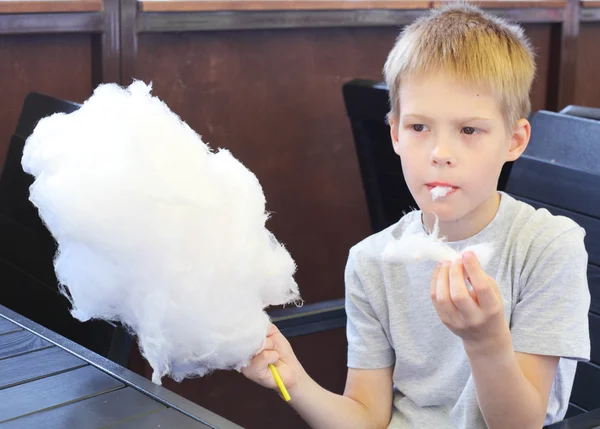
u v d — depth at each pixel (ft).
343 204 8.63
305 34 8.06
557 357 3.72
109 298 2.97
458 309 3.13
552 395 3.99
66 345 3.32
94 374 3.03
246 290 2.90
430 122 3.65
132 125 2.81
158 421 2.64
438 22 3.87
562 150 4.83
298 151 8.23
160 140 2.80
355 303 4.38
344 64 8.39
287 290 3.14
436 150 3.60
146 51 7.19
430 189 3.68
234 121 7.80
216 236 2.80
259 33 7.78
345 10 8.00
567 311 3.69
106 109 2.91
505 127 3.72
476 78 3.58
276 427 7.59
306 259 8.46
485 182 3.65
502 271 3.84
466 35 3.72
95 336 4.35
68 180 2.78
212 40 7.54
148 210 2.73
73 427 2.60
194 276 2.78
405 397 4.29
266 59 7.88
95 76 6.98
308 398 3.93
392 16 8.32
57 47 6.83
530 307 3.76
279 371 3.70
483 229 3.92
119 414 2.69
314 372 7.68
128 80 6.98
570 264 3.73
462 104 3.58
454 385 4.00
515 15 9.00
